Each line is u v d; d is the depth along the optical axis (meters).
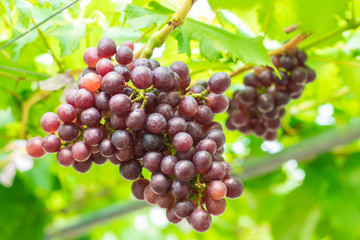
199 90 0.60
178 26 0.64
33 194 1.10
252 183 1.25
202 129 0.60
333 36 0.77
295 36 0.74
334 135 1.04
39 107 0.90
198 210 0.54
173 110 0.56
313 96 1.05
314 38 0.78
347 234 1.13
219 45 0.68
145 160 0.55
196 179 0.56
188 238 1.48
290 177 1.31
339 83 0.98
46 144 0.56
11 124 0.92
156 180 0.55
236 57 0.69
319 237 1.17
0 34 0.81
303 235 1.18
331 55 0.91
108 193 1.29
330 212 1.15
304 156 1.06
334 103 1.05
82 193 1.28
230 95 0.91
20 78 0.86
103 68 0.57
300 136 1.14
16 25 0.80
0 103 0.88
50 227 1.24
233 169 1.08
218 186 0.54
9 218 1.06
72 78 0.73
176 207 0.55
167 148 0.57
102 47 0.58
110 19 0.78
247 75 0.75
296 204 1.20
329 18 0.63
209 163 0.54
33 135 0.91
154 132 0.55
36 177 0.99
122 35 0.82
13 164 0.88
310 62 0.93
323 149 1.04
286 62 0.74
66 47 0.78
